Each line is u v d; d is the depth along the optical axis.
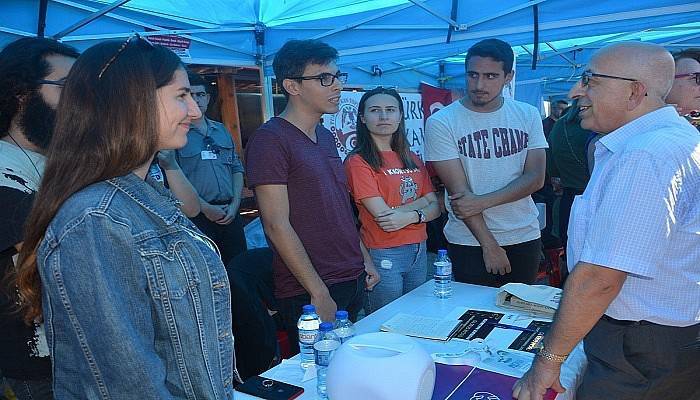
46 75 1.16
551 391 1.23
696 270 1.24
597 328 1.34
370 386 1.01
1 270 1.06
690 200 1.17
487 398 1.20
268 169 1.75
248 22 3.84
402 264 2.32
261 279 2.12
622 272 1.11
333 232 1.90
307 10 3.72
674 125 1.23
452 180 2.38
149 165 0.92
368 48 3.82
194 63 3.49
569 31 3.16
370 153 2.33
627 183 1.12
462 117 2.40
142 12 3.14
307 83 1.81
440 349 1.50
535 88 7.21
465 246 2.49
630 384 1.29
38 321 1.05
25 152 1.14
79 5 2.79
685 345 1.27
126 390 0.76
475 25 3.41
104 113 0.80
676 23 2.95
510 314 1.77
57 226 0.78
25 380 1.14
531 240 2.48
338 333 1.50
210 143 3.33
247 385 1.31
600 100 1.30
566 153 3.64
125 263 0.80
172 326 0.87
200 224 3.20
